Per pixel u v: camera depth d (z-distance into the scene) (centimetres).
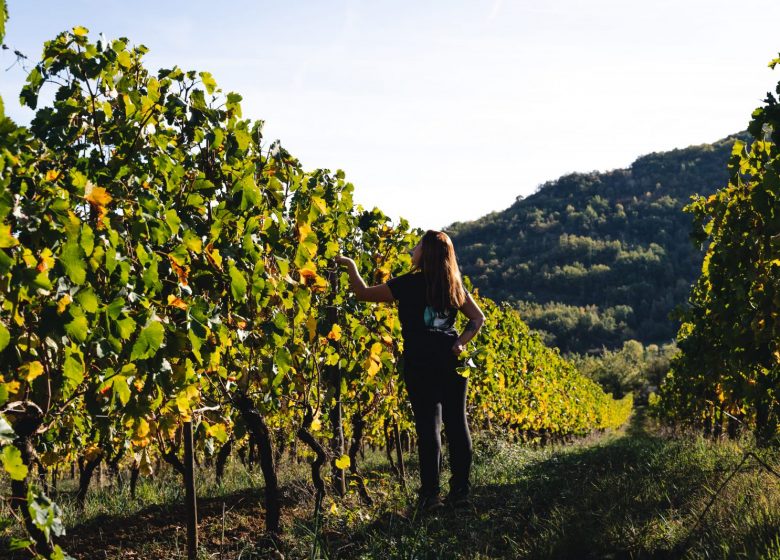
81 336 248
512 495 551
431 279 435
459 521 438
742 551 320
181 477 803
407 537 389
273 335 404
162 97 420
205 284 377
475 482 652
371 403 661
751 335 568
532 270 13512
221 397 471
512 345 1322
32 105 369
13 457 203
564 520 413
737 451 714
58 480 1119
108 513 621
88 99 373
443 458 876
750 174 576
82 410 426
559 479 629
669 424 2023
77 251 248
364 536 421
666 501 476
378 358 516
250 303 396
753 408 811
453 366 442
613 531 383
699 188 15112
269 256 421
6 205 210
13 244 214
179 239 346
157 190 387
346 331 580
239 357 439
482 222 16975
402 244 727
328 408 552
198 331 318
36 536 258
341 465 469
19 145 237
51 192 264
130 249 307
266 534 434
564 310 11719
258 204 411
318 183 598
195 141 423
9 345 249
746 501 401
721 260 595
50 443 524
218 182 433
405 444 1327
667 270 12700
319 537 418
